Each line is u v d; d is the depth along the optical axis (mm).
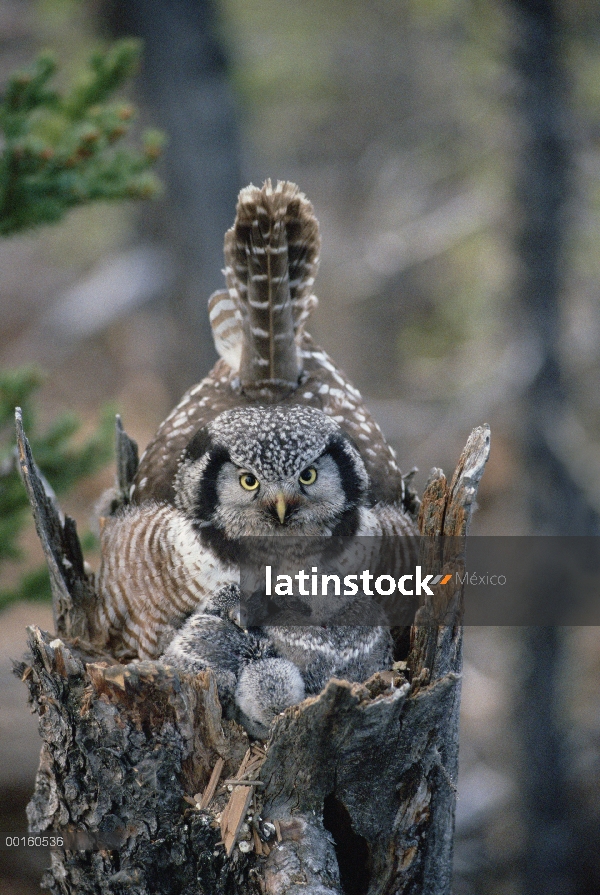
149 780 4863
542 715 15633
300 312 7039
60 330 17750
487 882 15773
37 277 27453
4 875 8656
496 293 15898
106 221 20266
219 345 7492
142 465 6801
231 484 5895
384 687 4902
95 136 6801
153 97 14852
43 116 7312
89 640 6156
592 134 14531
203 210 15031
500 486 20484
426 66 17172
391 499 6621
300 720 4652
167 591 5957
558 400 15055
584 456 15422
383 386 21078
